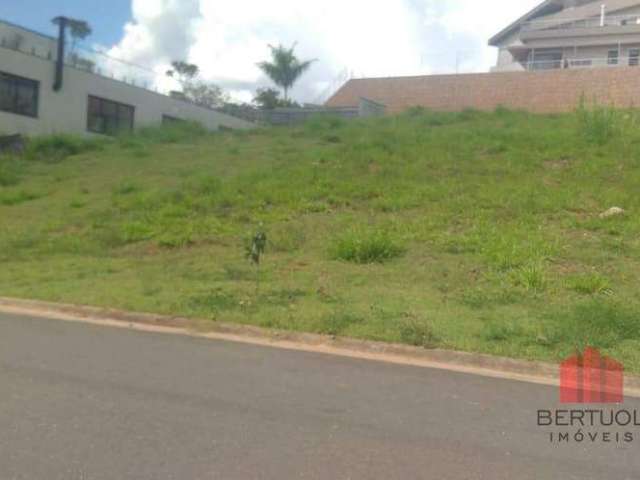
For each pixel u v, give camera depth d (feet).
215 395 20.49
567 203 48.42
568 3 163.94
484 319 29.45
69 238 48.88
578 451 16.97
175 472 14.96
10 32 92.58
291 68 161.27
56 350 25.40
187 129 94.63
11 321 30.66
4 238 49.55
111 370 22.89
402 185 55.72
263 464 15.51
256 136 88.43
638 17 148.77
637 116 73.36
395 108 131.64
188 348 26.53
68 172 72.23
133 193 60.49
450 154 63.31
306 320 29.45
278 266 39.93
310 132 85.76
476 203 50.16
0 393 19.97
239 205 53.98
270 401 20.11
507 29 168.14
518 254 38.78
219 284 36.45
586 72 115.14
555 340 26.45
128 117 106.73
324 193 54.90
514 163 59.41
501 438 17.70
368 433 17.70
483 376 23.75
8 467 14.97
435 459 16.15
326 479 14.83
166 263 42.01
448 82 127.34
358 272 38.09
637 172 54.24
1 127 87.15
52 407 18.88
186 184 60.29
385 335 27.40
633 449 17.17
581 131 66.69
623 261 38.11
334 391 21.35
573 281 34.14
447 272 37.50
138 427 17.56
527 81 119.24
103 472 14.84
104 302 33.40
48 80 93.56
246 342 27.84
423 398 20.93
